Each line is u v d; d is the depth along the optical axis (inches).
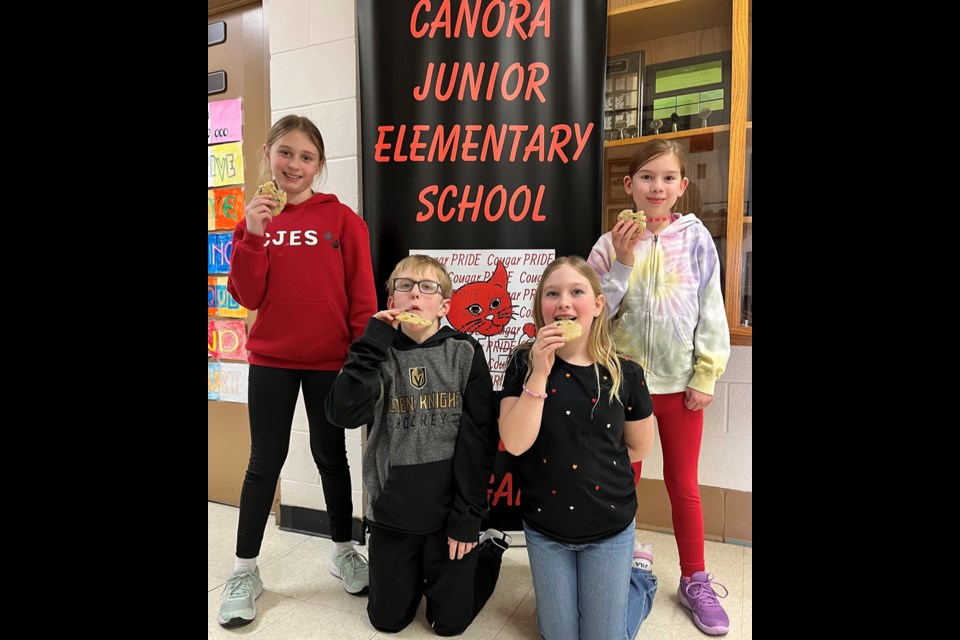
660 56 70.5
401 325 53.7
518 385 49.1
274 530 75.9
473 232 62.3
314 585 60.3
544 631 47.2
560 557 47.5
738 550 66.3
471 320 63.1
